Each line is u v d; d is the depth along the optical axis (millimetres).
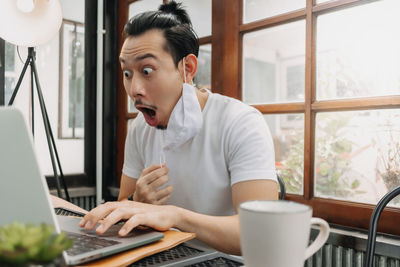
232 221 712
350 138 1320
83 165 2160
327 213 1284
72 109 2102
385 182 1232
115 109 2197
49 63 2008
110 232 596
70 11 2068
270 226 340
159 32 790
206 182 931
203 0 1713
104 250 483
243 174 804
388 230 1127
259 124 879
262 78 4785
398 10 1179
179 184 969
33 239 255
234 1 1548
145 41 777
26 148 440
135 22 796
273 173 811
